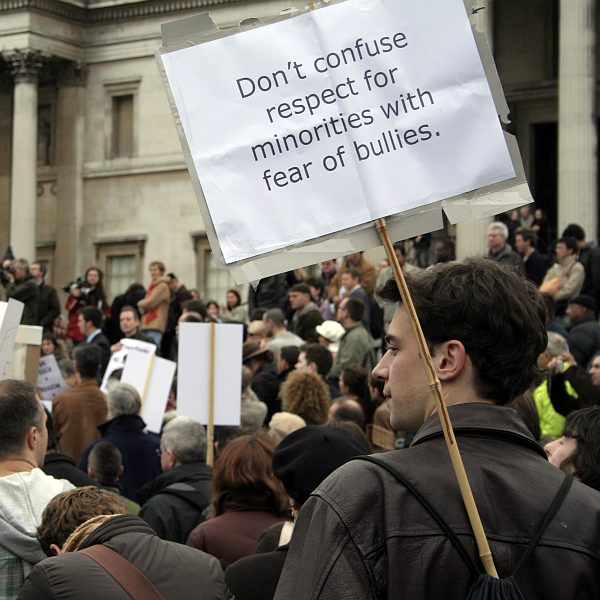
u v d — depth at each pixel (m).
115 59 60.12
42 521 7.44
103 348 29.22
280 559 8.06
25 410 8.59
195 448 12.36
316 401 14.54
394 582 4.60
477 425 5.00
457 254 47.91
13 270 40.38
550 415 15.73
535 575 4.70
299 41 5.66
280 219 5.60
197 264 58.31
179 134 5.68
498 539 4.72
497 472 4.86
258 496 9.64
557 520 4.80
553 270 26.67
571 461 8.21
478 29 5.66
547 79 54.12
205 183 5.64
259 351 21.12
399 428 5.21
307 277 34.78
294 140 5.62
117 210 60.19
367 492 4.73
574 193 47.47
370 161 5.60
